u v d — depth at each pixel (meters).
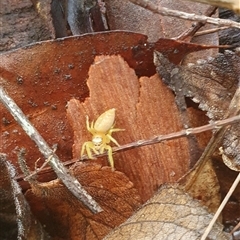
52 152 0.13
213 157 0.14
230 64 0.14
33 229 0.13
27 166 0.14
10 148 0.14
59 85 0.14
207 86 0.14
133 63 0.14
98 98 0.14
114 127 0.14
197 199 0.13
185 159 0.14
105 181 0.14
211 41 0.15
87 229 0.14
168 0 0.16
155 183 0.14
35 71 0.14
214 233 0.12
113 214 0.14
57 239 0.14
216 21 0.13
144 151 0.14
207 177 0.14
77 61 0.14
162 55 0.14
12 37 0.15
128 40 0.14
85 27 0.16
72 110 0.14
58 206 0.13
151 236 0.13
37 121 0.14
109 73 0.14
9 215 0.14
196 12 0.16
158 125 0.14
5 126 0.14
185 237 0.12
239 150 0.14
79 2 0.16
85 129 0.14
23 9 0.15
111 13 0.16
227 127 0.13
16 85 0.14
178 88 0.14
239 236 0.13
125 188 0.14
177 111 0.14
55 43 0.14
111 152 0.14
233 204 0.14
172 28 0.16
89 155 0.14
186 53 0.15
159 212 0.13
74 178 0.13
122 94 0.14
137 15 0.16
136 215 0.13
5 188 0.13
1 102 0.13
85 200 0.12
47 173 0.14
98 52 0.14
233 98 0.14
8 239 0.14
